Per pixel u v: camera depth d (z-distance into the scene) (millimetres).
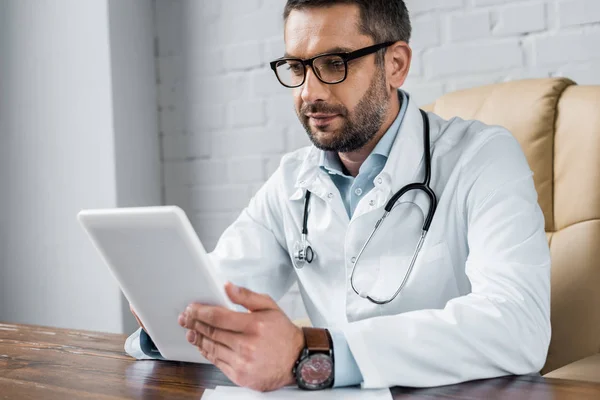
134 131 2197
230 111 2143
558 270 1250
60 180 2221
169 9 2242
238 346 761
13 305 2307
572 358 1202
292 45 1090
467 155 1113
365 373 766
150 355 934
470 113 1416
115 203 2135
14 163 2291
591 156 1258
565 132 1298
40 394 788
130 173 2180
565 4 1685
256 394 763
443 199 1112
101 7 2131
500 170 1060
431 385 775
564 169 1291
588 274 1217
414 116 1196
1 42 2301
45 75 2232
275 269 1297
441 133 1195
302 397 749
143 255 779
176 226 723
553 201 1305
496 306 840
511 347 812
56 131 2221
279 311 779
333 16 1064
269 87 2076
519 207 993
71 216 2209
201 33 2188
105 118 2139
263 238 1296
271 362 756
